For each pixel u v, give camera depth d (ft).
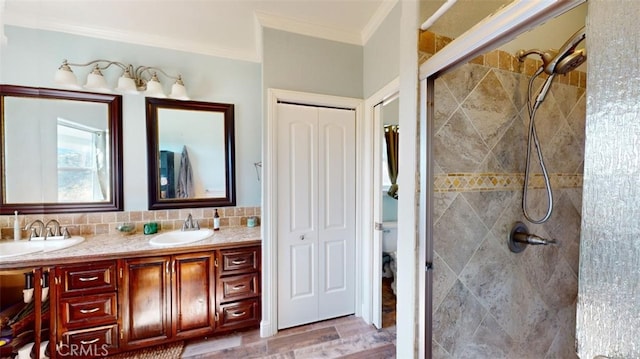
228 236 6.84
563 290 4.30
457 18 3.57
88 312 5.43
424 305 3.37
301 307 6.88
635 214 1.15
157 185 7.34
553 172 4.11
